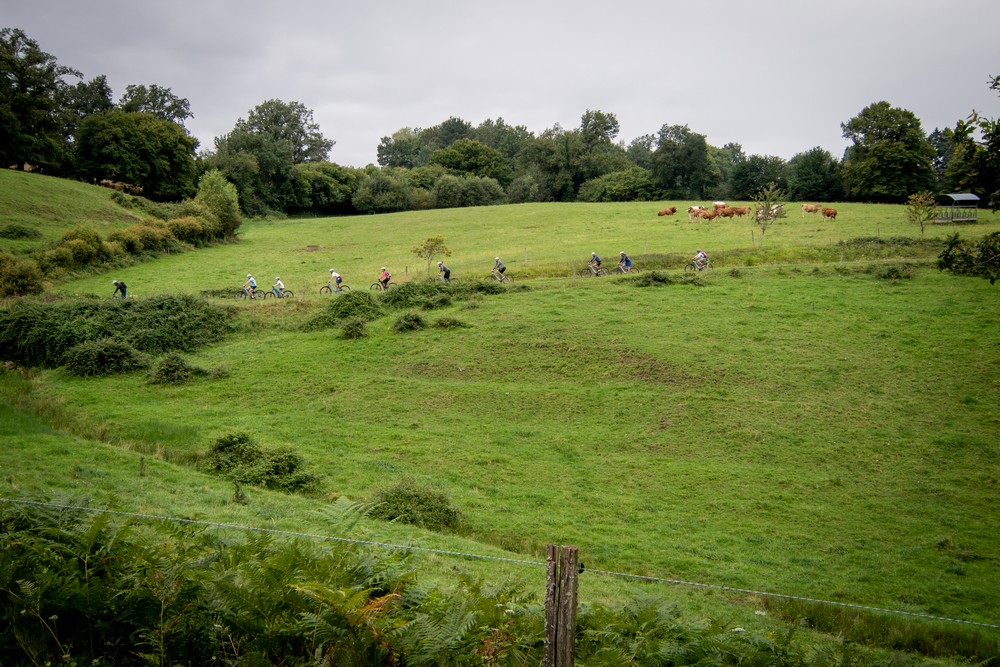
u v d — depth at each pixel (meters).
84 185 96.19
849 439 30.41
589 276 55.31
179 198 113.75
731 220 83.50
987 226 68.19
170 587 7.75
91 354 40.94
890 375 35.44
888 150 107.00
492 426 33.16
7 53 104.94
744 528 24.20
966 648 15.97
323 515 10.94
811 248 58.38
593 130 152.62
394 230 99.38
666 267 57.28
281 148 129.12
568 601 6.73
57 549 8.58
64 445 25.03
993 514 24.81
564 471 28.67
